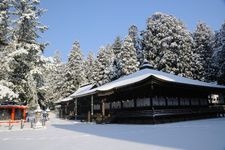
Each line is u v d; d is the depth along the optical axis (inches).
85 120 1685.5
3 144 498.9
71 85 2578.7
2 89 921.5
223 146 374.6
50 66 1104.8
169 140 477.4
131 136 585.6
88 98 1759.4
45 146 454.0
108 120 1286.9
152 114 1037.2
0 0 1084.5
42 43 1157.7
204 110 1341.0
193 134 560.4
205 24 2448.3
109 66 2679.6
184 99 1255.5
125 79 1459.2
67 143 490.9
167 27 2283.5
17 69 1067.9
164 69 2121.1
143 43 2593.5
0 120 1220.5
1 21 1011.3
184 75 2082.9
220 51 1841.8
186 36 2288.4
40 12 1165.1
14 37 1098.7
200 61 2217.0
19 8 1130.0
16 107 1264.8
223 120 1064.2
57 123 1446.9
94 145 449.7
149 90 1079.6
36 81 1115.9
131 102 1201.4
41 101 1217.4
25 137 637.3
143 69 1536.7
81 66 2706.7
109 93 1249.4
